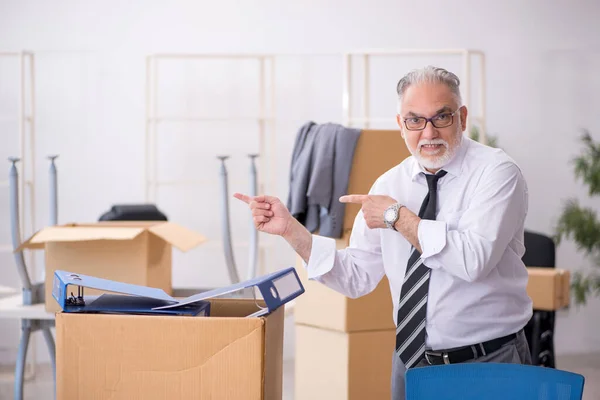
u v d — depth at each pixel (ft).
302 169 10.12
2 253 17.34
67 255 7.91
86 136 17.65
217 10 17.75
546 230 18.28
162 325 4.58
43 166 17.58
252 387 4.52
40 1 17.46
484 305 6.55
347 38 17.89
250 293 7.43
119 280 7.76
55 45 17.52
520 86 18.15
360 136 10.03
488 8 18.02
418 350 6.63
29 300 8.77
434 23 17.97
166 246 8.34
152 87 17.66
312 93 17.95
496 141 17.98
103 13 17.58
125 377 4.61
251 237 9.65
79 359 4.65
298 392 10.93
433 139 6.42
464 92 16.47
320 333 10.60
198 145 17.84
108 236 7.39
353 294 7.19
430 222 6.18
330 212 9.94
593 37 18.17
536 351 12.12
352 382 10.21
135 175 17.75
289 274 5.17
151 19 17.66
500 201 6.26
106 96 17.65
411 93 6.48
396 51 15.89
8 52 16.20
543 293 11.96
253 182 9.59
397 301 6.99
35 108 17.51
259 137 17.46
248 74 17.88
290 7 17.81
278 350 5.16
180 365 4.57
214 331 4.54
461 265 6.08
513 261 6.66
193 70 17.81
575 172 17.56
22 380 8.51
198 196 17.89
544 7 18.12
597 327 18.47
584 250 18.40
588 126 18.24
